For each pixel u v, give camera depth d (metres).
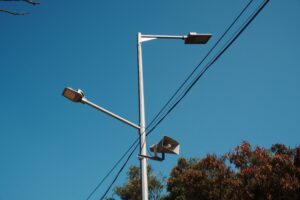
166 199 29.98
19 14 4.43
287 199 23.09
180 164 30.27
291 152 26.03
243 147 25.38
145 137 9.94
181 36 10.99
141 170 9.24
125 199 32.56
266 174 23.67
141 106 10.26
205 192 25.42
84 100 9.96
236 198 24.05
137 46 11.02
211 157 25.98
